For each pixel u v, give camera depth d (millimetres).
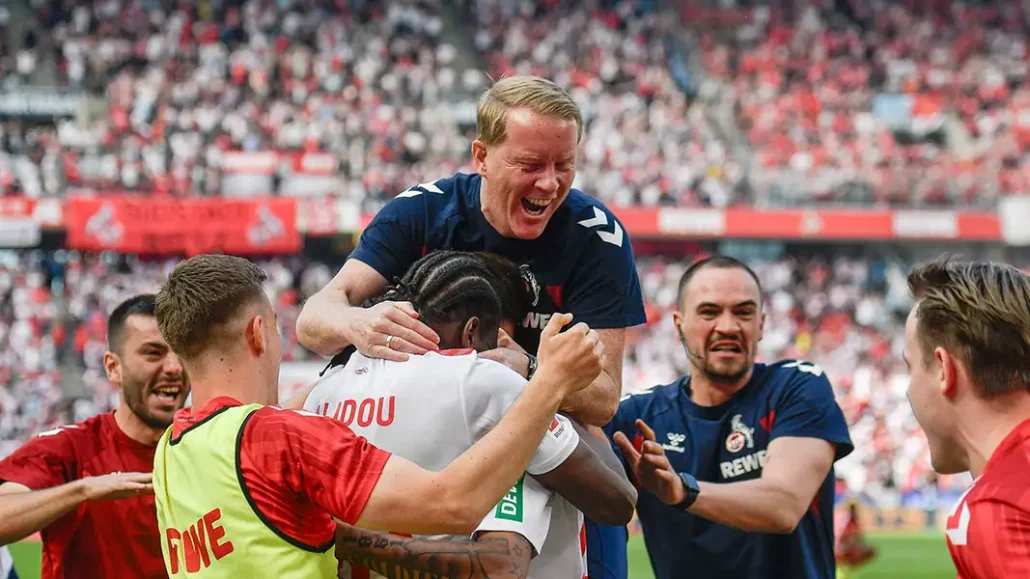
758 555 4492
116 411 4301
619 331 3432
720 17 30234
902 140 27906
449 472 2418
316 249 24328
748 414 4602
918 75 29156
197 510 2557
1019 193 24734
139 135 23781
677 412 4750
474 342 2934
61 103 24312
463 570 2600
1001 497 2324
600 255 3432
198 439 2596
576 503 2799
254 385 2732
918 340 2613
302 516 2520
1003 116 28156
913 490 19984
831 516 4648
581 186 24547
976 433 2520
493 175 3230
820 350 23844
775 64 29109
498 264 3260
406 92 26641
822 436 4367
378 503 2420
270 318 2783
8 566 4703
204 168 22969
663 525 4637
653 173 24953
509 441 2436
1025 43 30250
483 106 3256
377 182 23641
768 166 26141
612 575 3670
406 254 3523
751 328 4539
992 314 2453
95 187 22438
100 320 22016
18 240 21234
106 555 3945
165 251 21969
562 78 28172
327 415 2912
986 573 2334
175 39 26219
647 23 29703
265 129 24562
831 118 27578
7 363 21016
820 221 23750
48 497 3561
